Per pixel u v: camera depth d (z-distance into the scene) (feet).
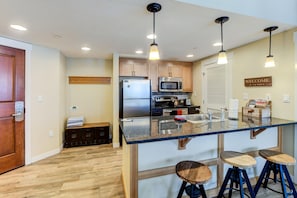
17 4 5.48
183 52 11.82
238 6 6.02
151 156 5.93
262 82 8.86
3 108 8.70
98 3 5.42
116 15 6.25
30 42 9.60
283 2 6.76
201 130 5.81
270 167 6.72
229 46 10.28
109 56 13.38
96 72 14.25
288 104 7.76
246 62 9.82
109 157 10.78
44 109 10.63
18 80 9.29
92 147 12.67
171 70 14.85
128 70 13.58
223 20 6.56
